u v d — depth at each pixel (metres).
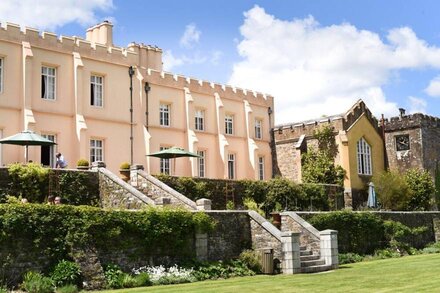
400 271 18.42
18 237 15.40
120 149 33.31
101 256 16.55
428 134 45.84
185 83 38.28
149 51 39.22
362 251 26.47
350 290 13.83
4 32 28.50
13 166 21.33
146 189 24.48
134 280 16.30
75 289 14.99
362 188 41.94
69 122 30.89
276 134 44.44
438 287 13.88
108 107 32.97
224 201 29.09
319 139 42.12
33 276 15.01
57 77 30.66
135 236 17.52
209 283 16.33
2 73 28.31
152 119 35.62
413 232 30.39
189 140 37.41
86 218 16.50
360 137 43.19
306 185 33.53
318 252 21.59
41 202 21.61
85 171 23.11
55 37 30.69
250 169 42.06
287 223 23.06
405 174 43.78
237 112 42.22
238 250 20.38
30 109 28.83
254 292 13.80
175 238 18.36
